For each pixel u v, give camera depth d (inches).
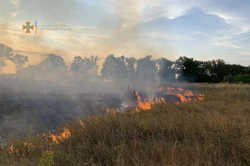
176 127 171.8
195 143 139.5
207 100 362.6
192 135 156.4
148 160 114.2
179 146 134.9
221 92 445.7
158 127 177.3
